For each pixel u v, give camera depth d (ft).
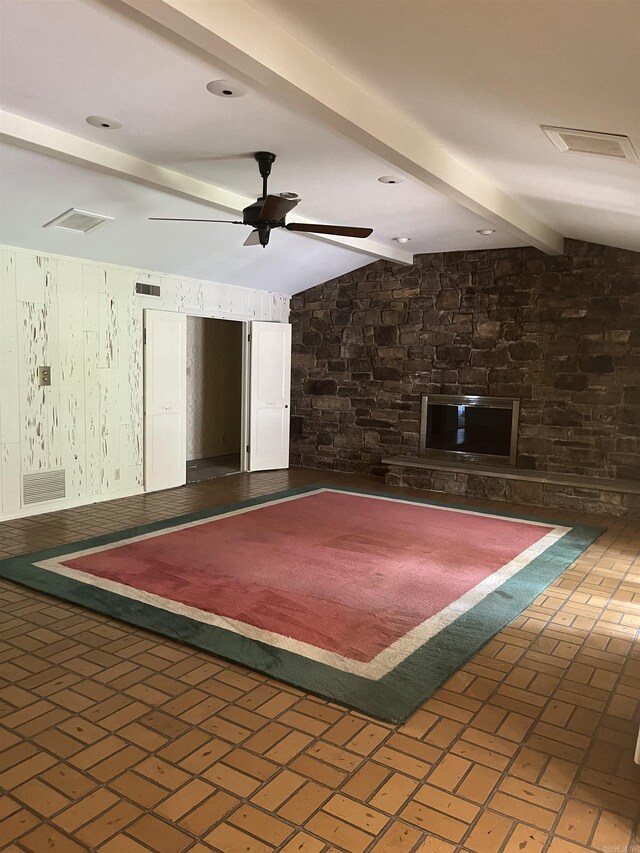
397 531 17.38
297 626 11.13
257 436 25.70
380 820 6.57
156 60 8.83
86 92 9.95
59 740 7.82
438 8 6.60
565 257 21.18
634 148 9.45
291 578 13.51
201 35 7.30
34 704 8.61
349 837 6.33
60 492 19.03
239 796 6.88
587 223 17.02
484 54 7.50
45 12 7.64
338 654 10.14
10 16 7.73
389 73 8.94
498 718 8.54
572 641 10.92
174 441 22.35
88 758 7.48
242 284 24.16
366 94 9.93
